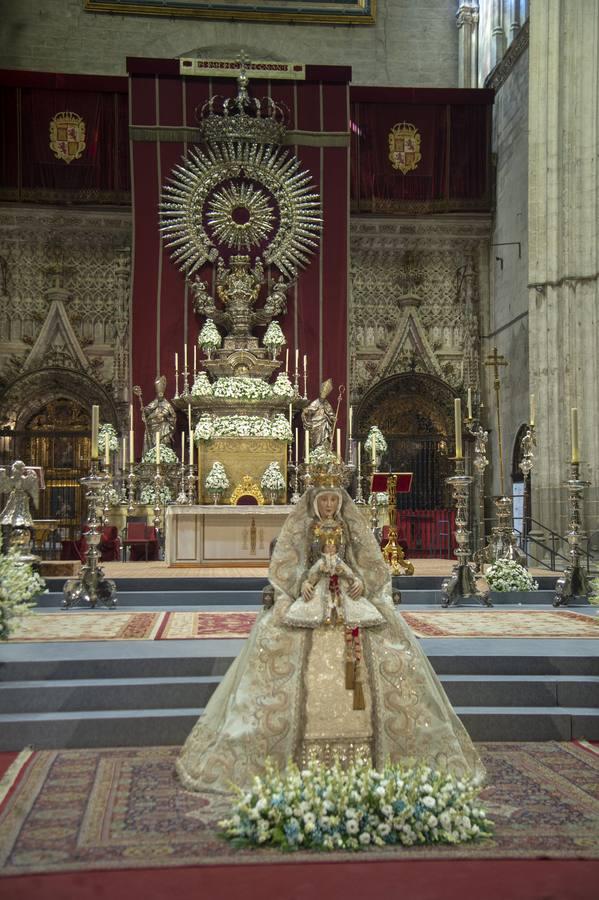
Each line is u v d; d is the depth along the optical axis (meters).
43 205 20.95
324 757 4.96
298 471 16.23
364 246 22.14
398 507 21.53
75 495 21.19
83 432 21.36
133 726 6.12
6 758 5.80
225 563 13.70
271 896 3.66
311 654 5.18
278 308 19.94
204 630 8.30
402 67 22.84
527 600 11.12
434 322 22.28
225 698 5.32
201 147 20.56
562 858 4.07
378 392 21.53
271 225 20.45
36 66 21.95
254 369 18.89
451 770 4.99
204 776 5.02
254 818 4.25
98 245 21.84
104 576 10.87
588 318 16.72
